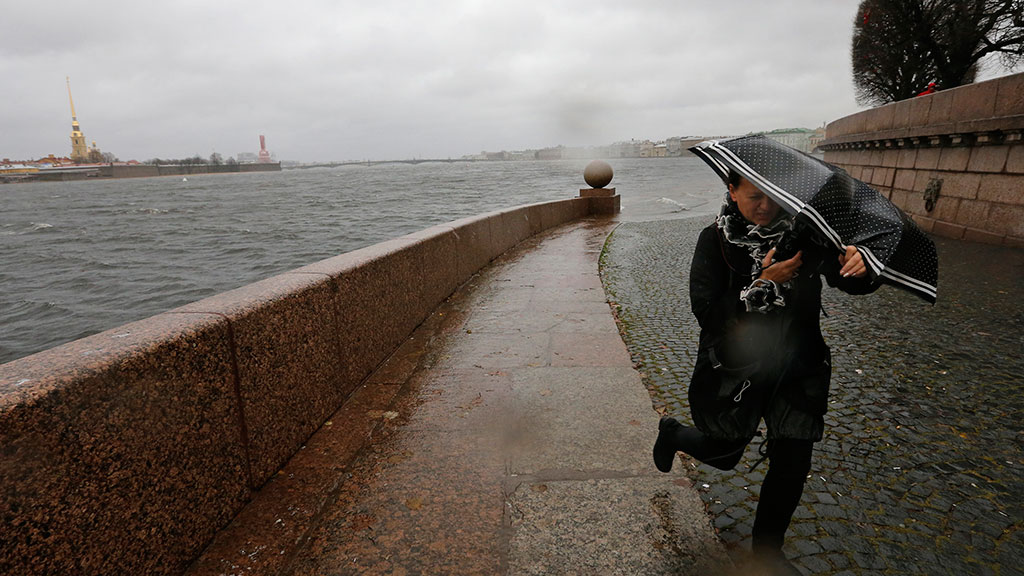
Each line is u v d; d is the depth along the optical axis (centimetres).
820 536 220
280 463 275
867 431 309
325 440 306
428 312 570
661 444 219
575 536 221
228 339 231
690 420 325
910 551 211
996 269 757
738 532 221
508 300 637
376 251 455
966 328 495
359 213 5269
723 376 177
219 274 2642
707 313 178
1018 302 577
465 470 272
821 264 156
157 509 190
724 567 201
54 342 1712
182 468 203
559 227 1408
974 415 326
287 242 3556
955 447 290
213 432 221
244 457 244
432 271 586
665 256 941
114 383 171
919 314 544
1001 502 242
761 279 161
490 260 886
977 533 221
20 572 141
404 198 7038
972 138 1027
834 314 554
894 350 442
